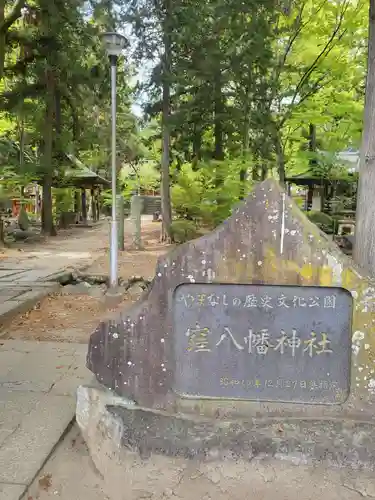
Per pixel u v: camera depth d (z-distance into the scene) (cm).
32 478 265
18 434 312
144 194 4122
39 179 1698
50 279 857
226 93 1299
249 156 1106
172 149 1719
